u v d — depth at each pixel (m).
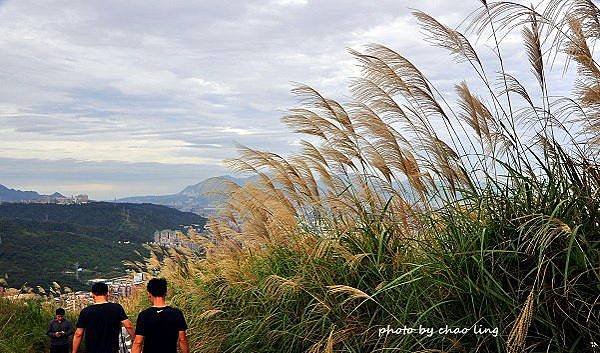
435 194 6.78
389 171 7.20
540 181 5.90
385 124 7.13
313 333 6.97
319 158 8.02
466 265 5.66
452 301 5.71
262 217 9.06
